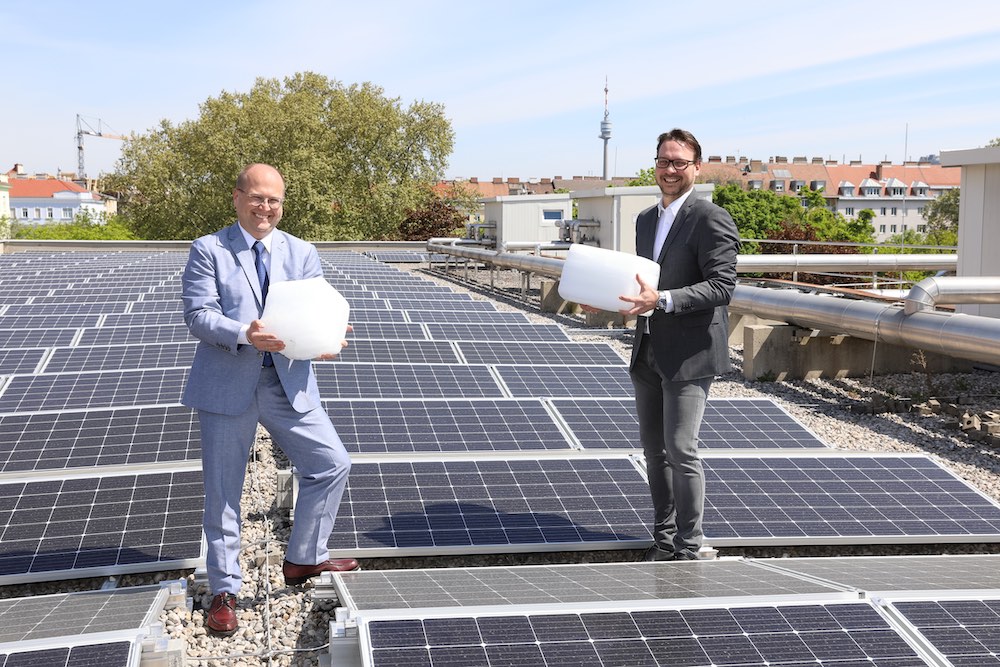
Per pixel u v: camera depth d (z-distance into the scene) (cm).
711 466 539
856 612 279
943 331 868
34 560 403
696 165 430
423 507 475
